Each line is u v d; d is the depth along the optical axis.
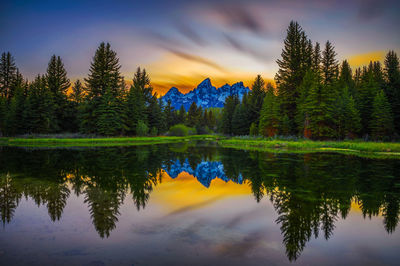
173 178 11.63
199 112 122.56
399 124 43.72
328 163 16.05
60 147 28.31
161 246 4.61
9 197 7.84
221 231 5.43
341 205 7.33
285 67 52.31
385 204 7.43
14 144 32.44
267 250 4.54
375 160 17.48
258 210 6.95
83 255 4.20
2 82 60.47
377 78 51.34
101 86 51.69
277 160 17.83
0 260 3.98
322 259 4.26
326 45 49.09
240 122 70.75
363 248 4.71
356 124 40.53
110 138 43.75
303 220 6.17
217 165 15.77
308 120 40.06
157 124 64.94
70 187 9.23
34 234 5.08
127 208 6.98
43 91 46.66
